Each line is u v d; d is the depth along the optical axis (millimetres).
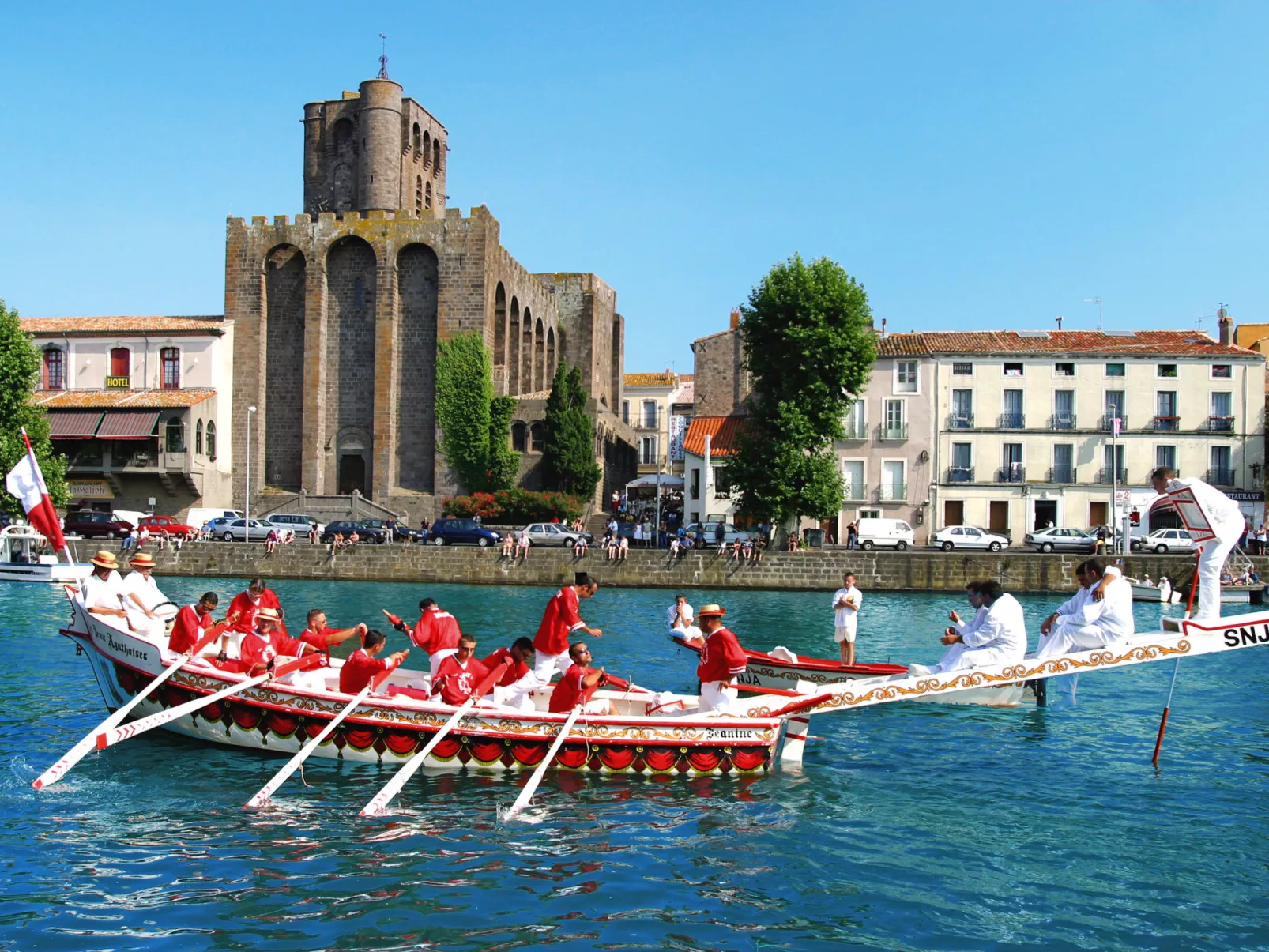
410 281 71625
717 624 15789
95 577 18562
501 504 65375
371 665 16141
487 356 69875
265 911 10633
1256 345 68125
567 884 11422
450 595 45188
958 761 16734
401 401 71562
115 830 12977
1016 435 62375
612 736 15297
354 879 11469
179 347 69875
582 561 51750
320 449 71312
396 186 79438
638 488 84250
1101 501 61938
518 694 16234
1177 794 14984
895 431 62938
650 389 108688
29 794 14344
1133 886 11656
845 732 18766
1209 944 10258
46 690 21281
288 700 16203
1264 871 12133
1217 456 61406
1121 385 62062
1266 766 16531
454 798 14383
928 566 50062
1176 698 22391
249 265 72188
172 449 65625
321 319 71312
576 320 94688
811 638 31453
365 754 15836
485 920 10477
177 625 17828
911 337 65812
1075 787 15305
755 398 58844
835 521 63438
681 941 10133
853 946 10109
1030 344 64062
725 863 12133
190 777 15180
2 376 54031
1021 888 11547
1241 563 49250
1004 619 16547
